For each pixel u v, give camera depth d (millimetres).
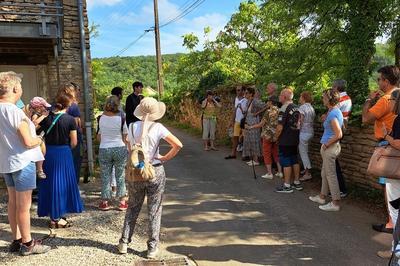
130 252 4730
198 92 18250
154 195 4562
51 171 5328
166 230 5492
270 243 5012
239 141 11000
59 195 5348
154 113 4523
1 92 4363
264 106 9164
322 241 5020
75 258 4527
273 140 8047
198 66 24922
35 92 8891
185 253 4738
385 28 8492
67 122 5348
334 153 5988
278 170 8336
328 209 6113
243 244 4996
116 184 6289
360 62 8578
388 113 4711
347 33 8867
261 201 6727
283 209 6270
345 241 4996
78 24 8703
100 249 4797
